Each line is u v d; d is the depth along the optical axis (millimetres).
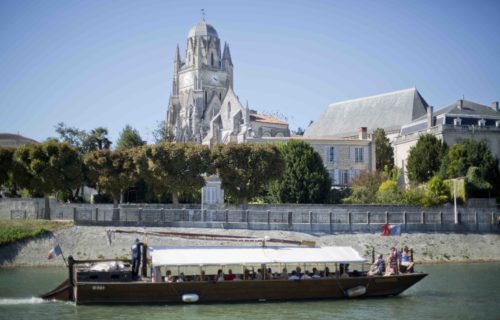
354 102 135250
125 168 77188
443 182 87000
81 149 109938
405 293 49969
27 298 46219
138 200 89188
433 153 96938
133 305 44344
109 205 76562
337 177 101312
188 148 78250
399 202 84000
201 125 171500
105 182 76500
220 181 79125
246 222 70500
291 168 87000
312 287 46750
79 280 44469
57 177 74500
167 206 78188
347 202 86688
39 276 56312
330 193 88875
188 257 45688
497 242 74375
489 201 88562
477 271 62625
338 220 73250
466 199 86625
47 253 64062
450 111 106875
